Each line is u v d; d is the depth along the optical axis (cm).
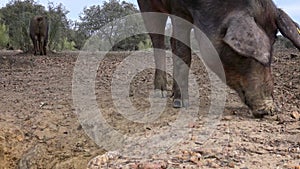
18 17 1167
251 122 216
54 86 367
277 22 206
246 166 158
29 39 910
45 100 297
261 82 205
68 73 476
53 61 650
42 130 225
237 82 209
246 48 180
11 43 990
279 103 258
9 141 210
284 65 438
